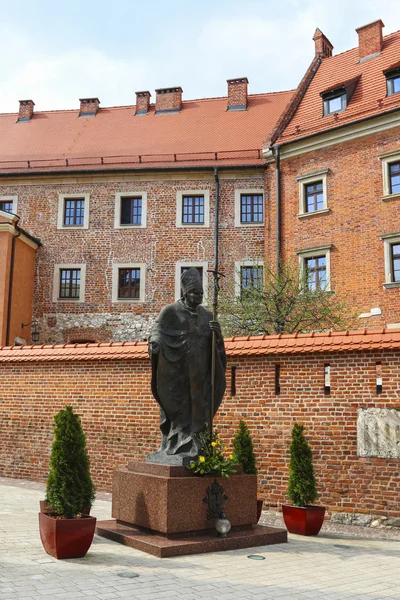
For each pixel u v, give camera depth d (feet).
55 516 25.58
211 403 30.17
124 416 44.39
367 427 35.81
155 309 95.81
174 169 97.71
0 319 89.04
